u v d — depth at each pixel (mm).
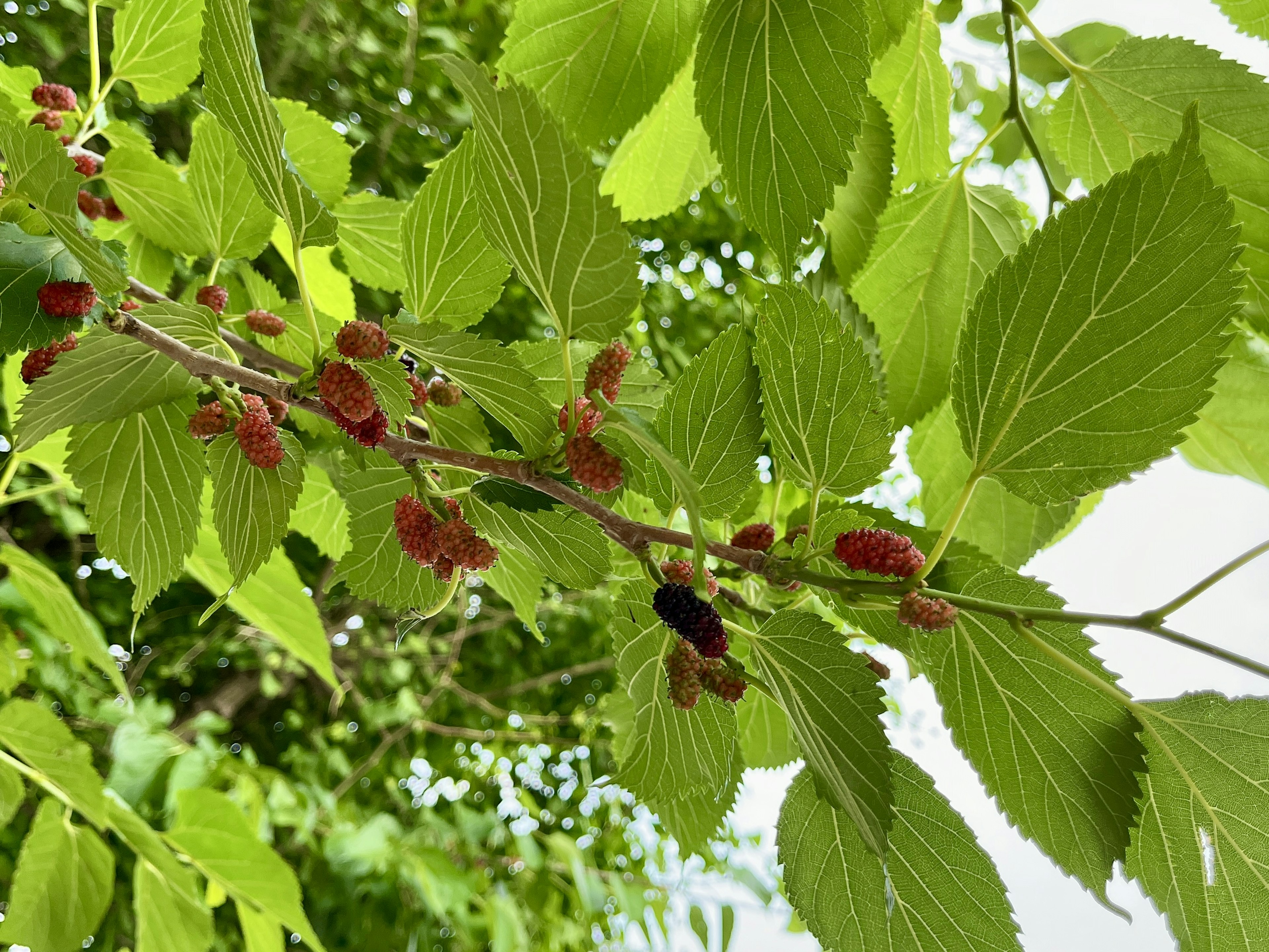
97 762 1176
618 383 277
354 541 361
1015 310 280
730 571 333
